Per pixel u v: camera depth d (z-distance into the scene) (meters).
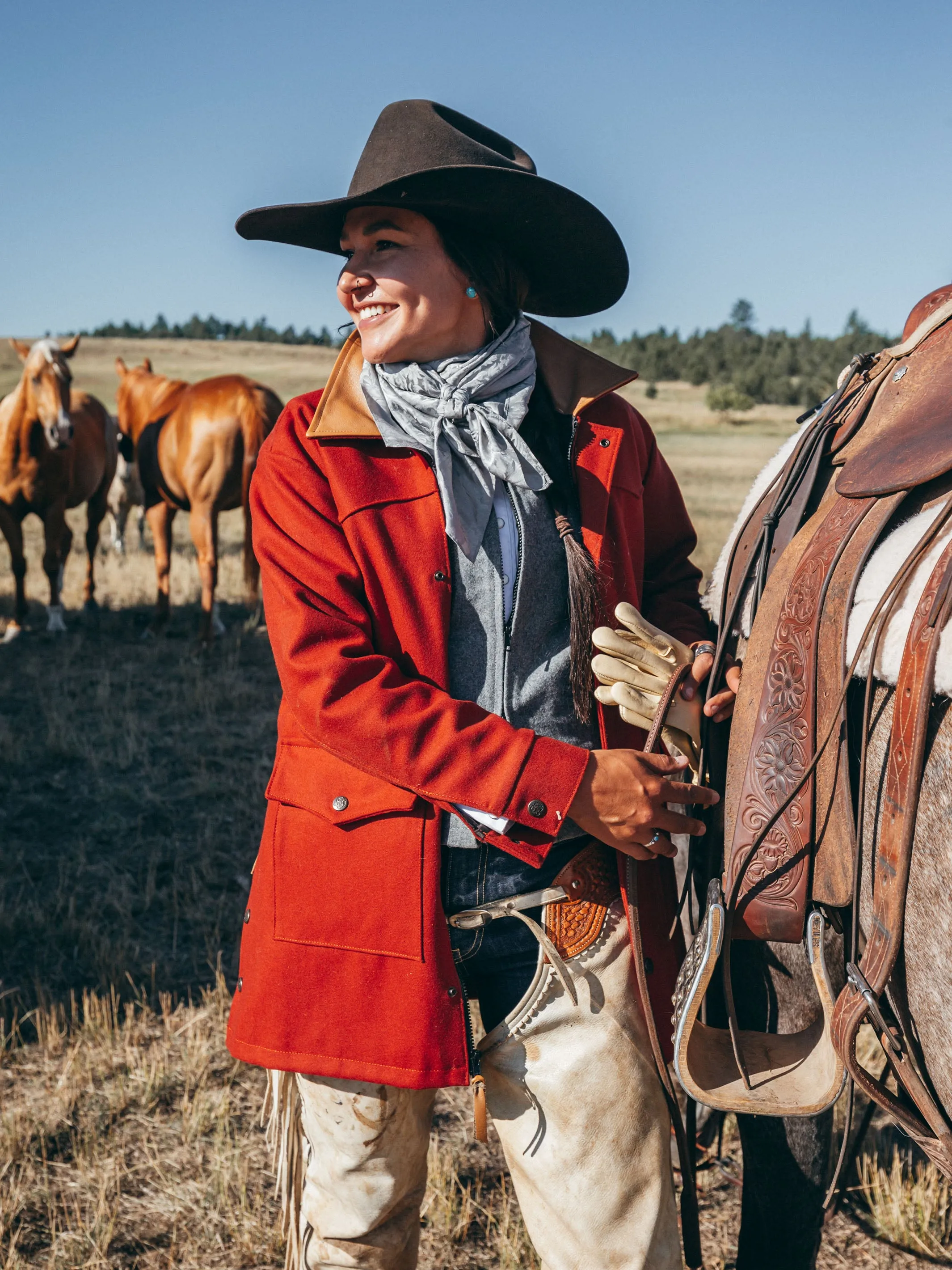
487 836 1.36
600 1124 1.38
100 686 6.32
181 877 4.06
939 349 1.39
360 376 1.54
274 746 5.44
